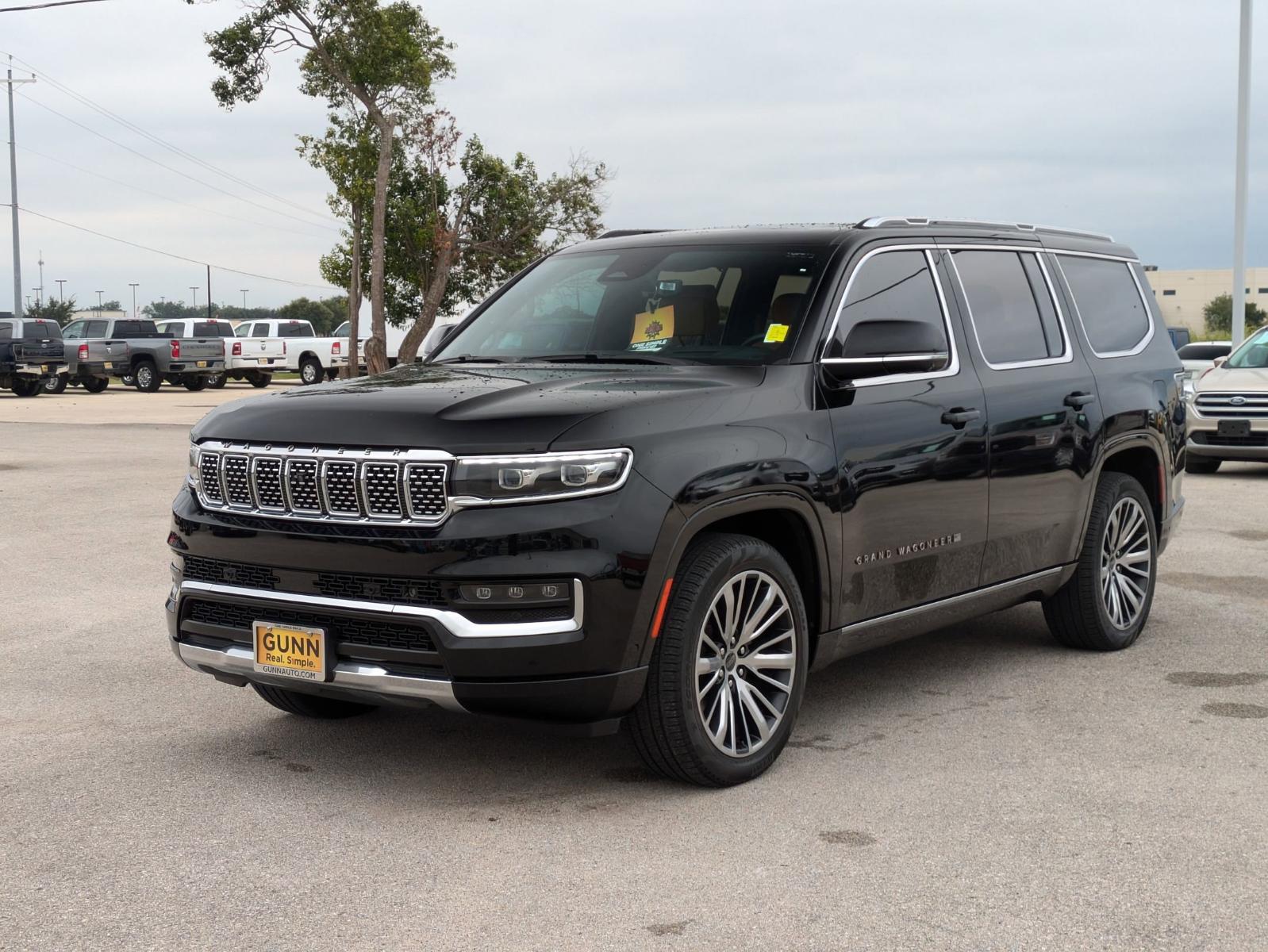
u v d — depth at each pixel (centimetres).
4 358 3397
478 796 436
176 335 4003
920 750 482
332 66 3072
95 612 730
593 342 515
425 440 396
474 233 3444
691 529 411
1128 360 649
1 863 379
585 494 394
